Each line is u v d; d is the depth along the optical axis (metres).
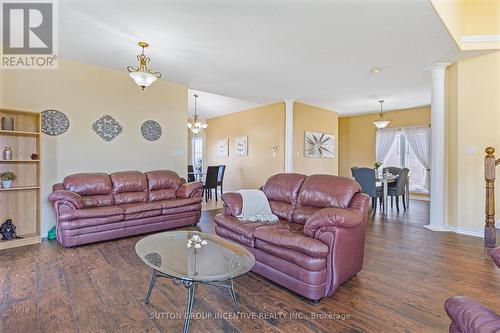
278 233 2.32
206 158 9.39
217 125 8.84
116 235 3.62
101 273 2.58
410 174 7.65
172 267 1.83
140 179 4.29
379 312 1.94
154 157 4.94
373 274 2.57
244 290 2.28
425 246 3.39
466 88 3.99
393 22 2.88
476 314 1.03
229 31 3.09
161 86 5.01
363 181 5.49
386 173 6.53
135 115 4.70
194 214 4.44
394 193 5.71
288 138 6.55
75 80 4.07
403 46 3.51
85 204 3.65
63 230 3.28
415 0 2.49
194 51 3.65
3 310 1.95
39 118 3.58
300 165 7.04
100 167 4.33
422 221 4.73
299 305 2.04
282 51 3.66
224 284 2.28
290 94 6.07
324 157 7.77
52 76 3.88
